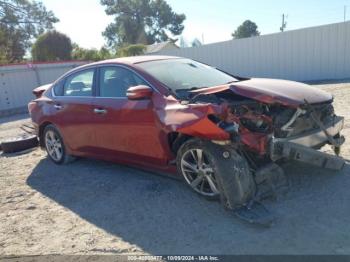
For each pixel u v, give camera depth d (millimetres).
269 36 18125
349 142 5906
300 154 3977
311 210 3885
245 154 4000
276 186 4094
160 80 4691
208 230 3723
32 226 4273
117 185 5195
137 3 66000
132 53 34812
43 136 6773
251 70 19188
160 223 3979
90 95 5551
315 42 16828
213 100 4148
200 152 4105
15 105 19656
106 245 3666
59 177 5883
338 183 4441
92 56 33656
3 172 6527
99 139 5418
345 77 16406
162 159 4598
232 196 3787
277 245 3346
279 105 4062
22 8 42312
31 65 20266
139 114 4652
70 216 4426
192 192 4449
